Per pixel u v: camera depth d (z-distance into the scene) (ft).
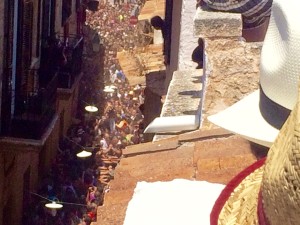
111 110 91.40
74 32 98.37
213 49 15.65
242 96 14.42
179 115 16.65
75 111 91.25
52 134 73.92
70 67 76.33
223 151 12.52
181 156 12.84
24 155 61.41
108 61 110.01
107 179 71.61
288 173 6.33
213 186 9.98
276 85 9.75
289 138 6.66
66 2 83.71
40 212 63.62
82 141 81.76
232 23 16.28
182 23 27.89
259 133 10.37
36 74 61.46
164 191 9.78
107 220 10.42
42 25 66.59
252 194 7.54
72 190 66.95
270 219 6.58
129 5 144.56
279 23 9.75
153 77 56.59
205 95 14.55
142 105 70.33
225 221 7.46
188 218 9.00
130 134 83.76
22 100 54.44
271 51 9.95
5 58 51.13
